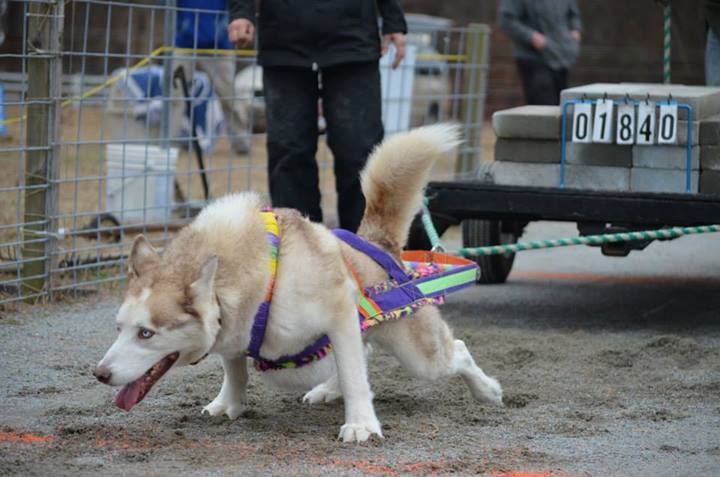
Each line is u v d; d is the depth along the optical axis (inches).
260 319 231.8
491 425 258.8
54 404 272.2
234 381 261.7
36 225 392.8
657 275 494.0
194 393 287.7
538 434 250.4
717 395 288.7
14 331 349.4
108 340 343.6
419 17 1143.0
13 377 296.7
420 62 770.8
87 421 256.4
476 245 442.3
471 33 684.1
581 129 375.9
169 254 231.0
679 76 1173.1
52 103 388.8
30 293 391.2
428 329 259.0
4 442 235.0
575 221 372.8
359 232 269.6
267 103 418.9
